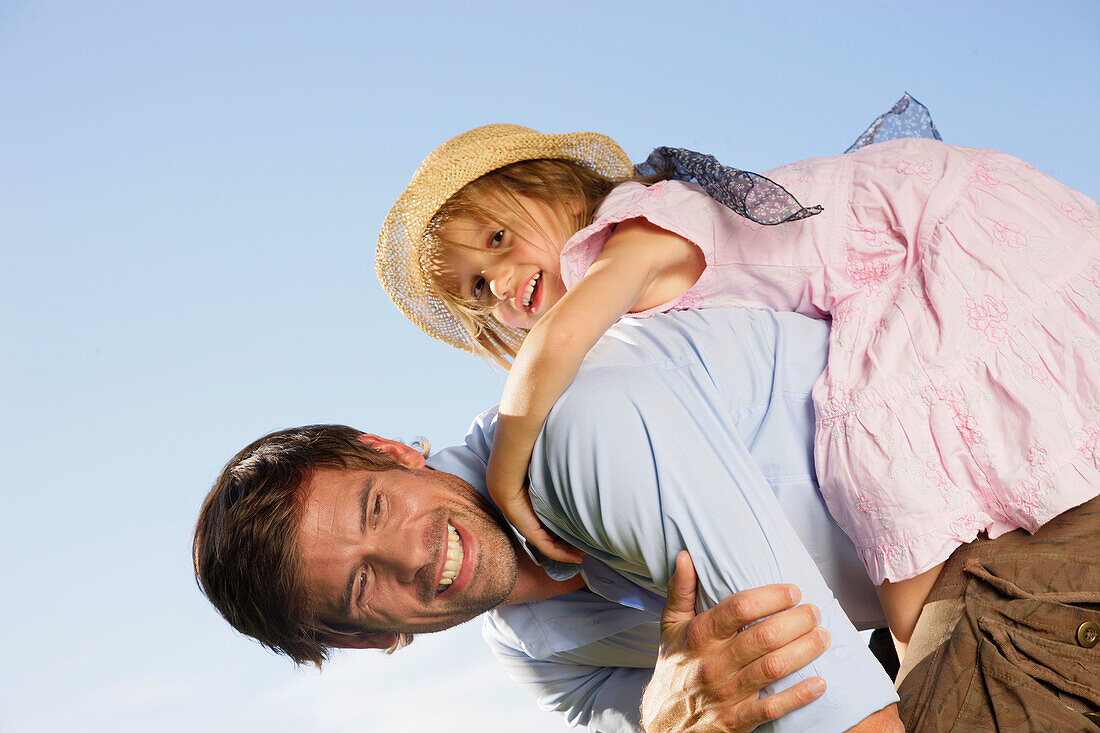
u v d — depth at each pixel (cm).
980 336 115
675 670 110
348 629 143
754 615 102
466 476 146
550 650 154
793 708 102
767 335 130
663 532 110
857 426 116
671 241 137
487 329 199
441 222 178
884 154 135
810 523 123
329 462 140
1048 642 102
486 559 138
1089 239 121
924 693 108
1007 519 111
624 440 110
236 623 144
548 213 175
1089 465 108
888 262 127
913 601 115
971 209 123
